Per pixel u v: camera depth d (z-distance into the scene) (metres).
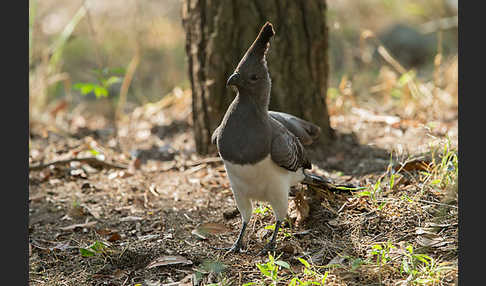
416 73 18.19
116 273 8.33
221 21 11.23
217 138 8.18
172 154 12.59
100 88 12.48
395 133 12.59
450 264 7.56
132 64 16.19
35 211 10.36
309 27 11.50
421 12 21.22
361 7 22.55
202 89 11.72
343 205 9.20
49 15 21.75
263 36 7.79
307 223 9.08
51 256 8.90
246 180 8.16
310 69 11.70
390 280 7.47
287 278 7.78
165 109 15.80
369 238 8.49
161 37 20.56
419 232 8.34
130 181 11.36
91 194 10.92
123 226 9.70
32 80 16.02
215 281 7.86
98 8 22.95
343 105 14.16
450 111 13.88
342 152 11.91
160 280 8.03
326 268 7.91
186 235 9.24
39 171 11.84
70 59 19.73
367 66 18.00
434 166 9.73
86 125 14.99
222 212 9.84
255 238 9.02
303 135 9.35
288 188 8.57
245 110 7.89
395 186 9.48
